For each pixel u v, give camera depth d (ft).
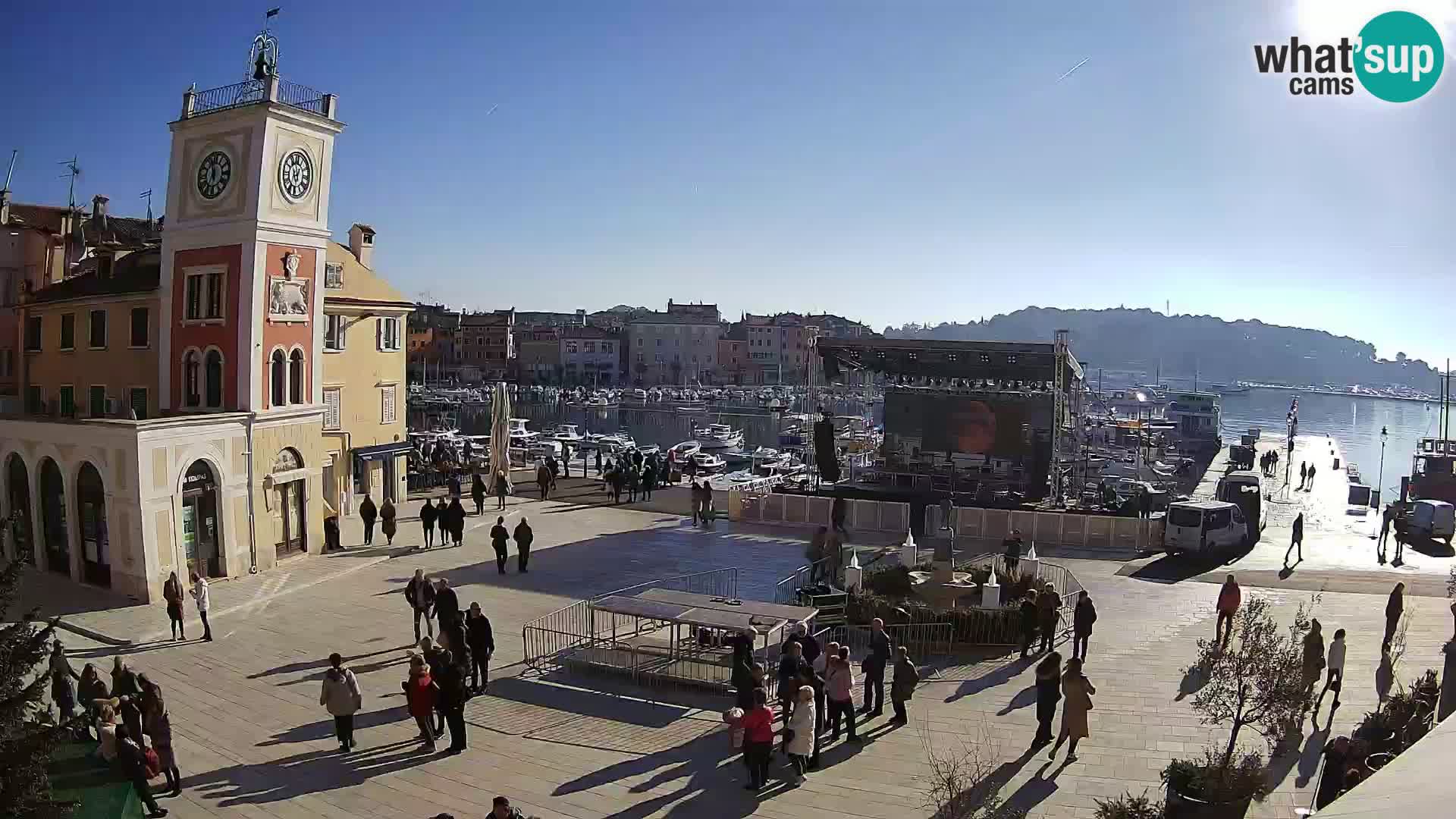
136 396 110.11
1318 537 122.11
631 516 131.23
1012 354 146.00
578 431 379.96
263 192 96.94
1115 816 40.70
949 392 157.07
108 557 86.74
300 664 69.51
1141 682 63.10
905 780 48.70
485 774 50.60
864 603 74.28
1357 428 469.98
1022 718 57.41
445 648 61.87
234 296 97.81
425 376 542.16
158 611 81.56
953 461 157.48
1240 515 110.01
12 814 36.17
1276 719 46.03
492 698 62.44
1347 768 42.09
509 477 159.12
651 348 588.50
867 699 58.65
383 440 140.05
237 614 81.97
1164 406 470.80
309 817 45.96
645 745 54.29
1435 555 109.29
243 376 96.94
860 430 261.03
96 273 124.26
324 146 104.42
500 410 150.82
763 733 47.65
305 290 103.40
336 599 87.25
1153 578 96.22
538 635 75.36
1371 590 90.33
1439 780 18.08
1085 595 67.10
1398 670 63.62
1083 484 158.51
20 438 92.84
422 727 53.36
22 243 135.95
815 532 112.47
